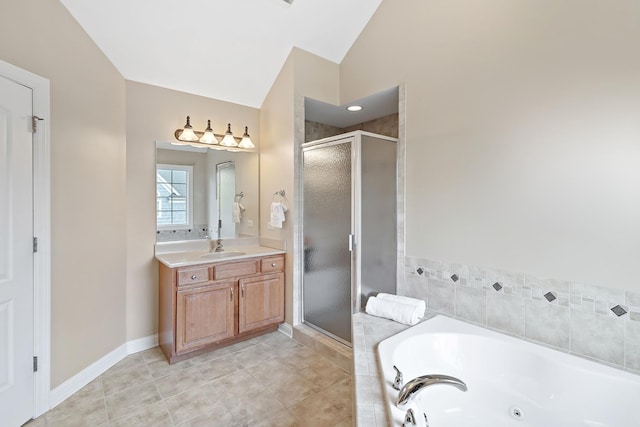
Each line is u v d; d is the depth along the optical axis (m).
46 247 1.90
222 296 2.67
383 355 1.54
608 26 1.47
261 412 1.92
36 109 1.84
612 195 1.48
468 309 2.02
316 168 2.79
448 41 2.12
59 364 2.01
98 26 2.24
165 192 2.88
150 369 2.41
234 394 2.10
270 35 2.72
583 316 1.58
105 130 2.40
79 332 2.17
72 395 2.07
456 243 2.08
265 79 3.13
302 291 3.03
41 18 1.88
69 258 2.09
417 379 1.18
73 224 2.12
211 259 2.65
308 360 2.56
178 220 2.96
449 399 1.63
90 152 2.26
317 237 2.81
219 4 2.39
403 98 2.42
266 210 3.37
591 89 1.53
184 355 2.58
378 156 2.44
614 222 1.48
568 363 1.48
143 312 2.76
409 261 2.37
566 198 1.62
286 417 1.88
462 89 2.04
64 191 2.05
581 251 1.58
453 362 1.76
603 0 1.49
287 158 3.00
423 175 2.28
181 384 2.21
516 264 1.80
